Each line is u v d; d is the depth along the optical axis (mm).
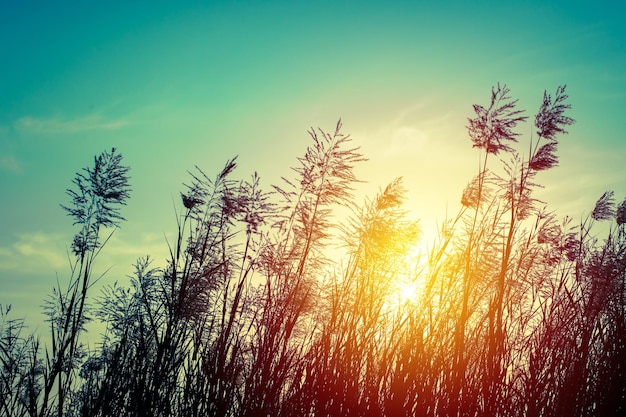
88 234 3949
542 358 3516
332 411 3023
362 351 3227
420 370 3068
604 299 3881
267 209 3955
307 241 3934
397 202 3939
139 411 2998
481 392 3195
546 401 3303
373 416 3006
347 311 3434
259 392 3047
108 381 3172
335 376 3102
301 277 3723
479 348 3426
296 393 3113
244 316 3449
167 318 3398
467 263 3514
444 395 3084
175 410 3117
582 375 3373
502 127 4102
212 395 3045
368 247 3773
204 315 3447
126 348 3350
